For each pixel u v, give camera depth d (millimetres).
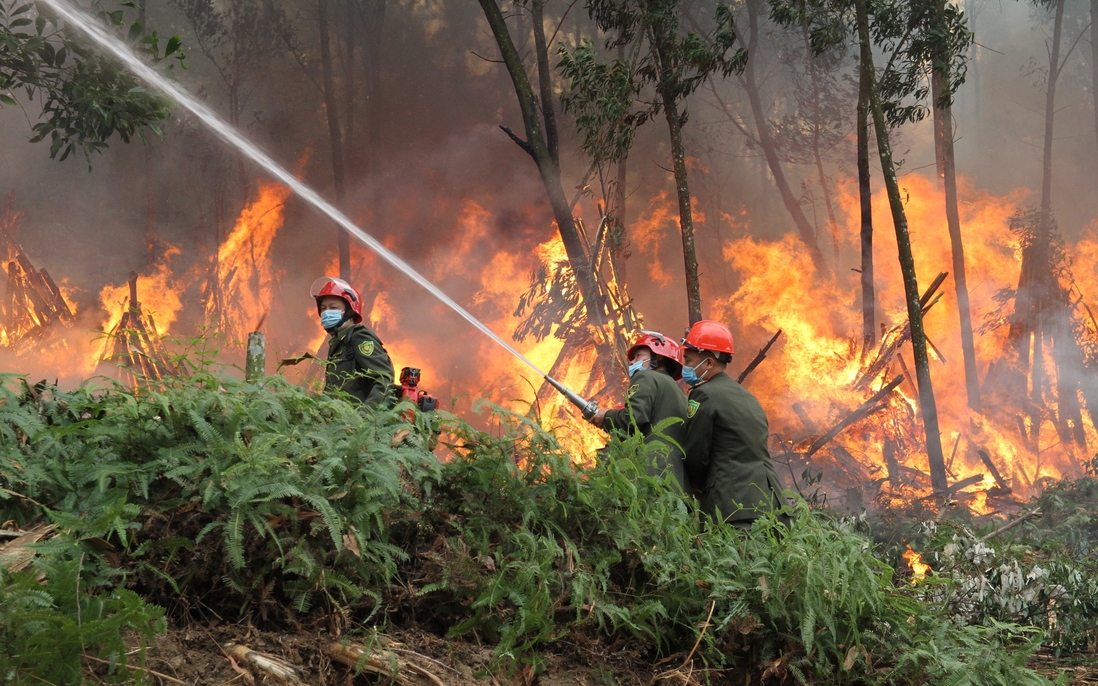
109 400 2848
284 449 2652
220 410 2797
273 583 2502
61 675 1994
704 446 4363
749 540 3301
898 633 3084
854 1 13766
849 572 2975
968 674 2877
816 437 12039
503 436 3301
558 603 2803
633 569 3088
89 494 2539
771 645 2938
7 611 2010
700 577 3023
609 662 2822
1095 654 4512
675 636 2992
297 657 2414
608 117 12422
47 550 2227
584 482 3209
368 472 2674
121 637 2129
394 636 2611
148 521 2488
